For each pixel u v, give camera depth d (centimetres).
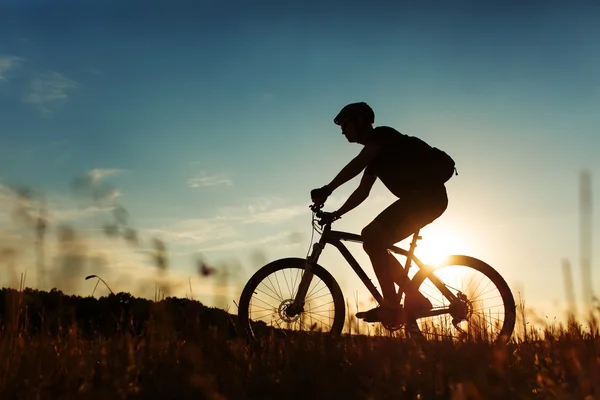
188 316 432
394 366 401
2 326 397
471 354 409
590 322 339
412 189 608
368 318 612
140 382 393
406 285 618
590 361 382
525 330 482
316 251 627
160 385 373
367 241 609
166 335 424
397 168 609
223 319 470
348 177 610
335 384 367
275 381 379
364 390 366
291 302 618
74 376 377
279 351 447
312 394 362
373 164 620
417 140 619
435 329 540
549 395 341
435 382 363
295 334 496
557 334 463
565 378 380
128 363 401
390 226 605
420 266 623
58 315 421
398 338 489
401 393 350
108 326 436
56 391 361
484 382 352
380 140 609
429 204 605
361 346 455
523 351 453
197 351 412
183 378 377
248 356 454
